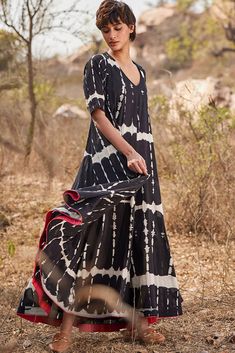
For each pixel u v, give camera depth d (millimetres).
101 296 3910
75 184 4094
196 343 4191
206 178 6715
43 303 3850
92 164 4027
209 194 6691
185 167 6984
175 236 6613
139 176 3953
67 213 3775
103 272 3945
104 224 3916
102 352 4047
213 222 6539
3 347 4008
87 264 3904
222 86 11656
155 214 4074
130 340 4184
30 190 7926
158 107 8555
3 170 8211
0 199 7531
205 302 4895
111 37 4020
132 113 4031
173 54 39312
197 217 6641
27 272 5566
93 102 3955
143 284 3992
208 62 36062
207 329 4410
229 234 5824
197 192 6754
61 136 9078
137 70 4129
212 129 7109
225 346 4145
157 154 8258
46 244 3812
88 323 3963
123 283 3945
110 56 4051
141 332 4105
